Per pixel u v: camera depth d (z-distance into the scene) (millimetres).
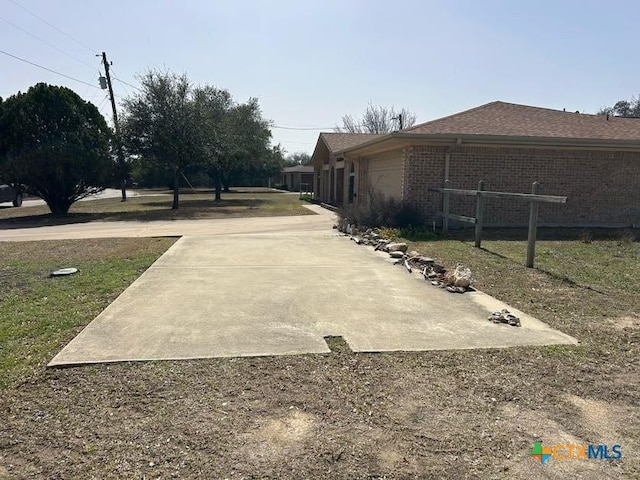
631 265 7707
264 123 35688
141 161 21656
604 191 13547
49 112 17578
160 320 4641
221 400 3043
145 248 9555
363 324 4570
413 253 8250
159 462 2395
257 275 6746
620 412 2965
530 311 5156
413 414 2904
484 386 3287
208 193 41594
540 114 14664
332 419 2834
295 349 3910
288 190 50938
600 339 4273
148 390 3172
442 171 12773
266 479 2275
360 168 18125
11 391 3162
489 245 9742
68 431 2680
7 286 6227
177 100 20828
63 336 4223
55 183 18453
